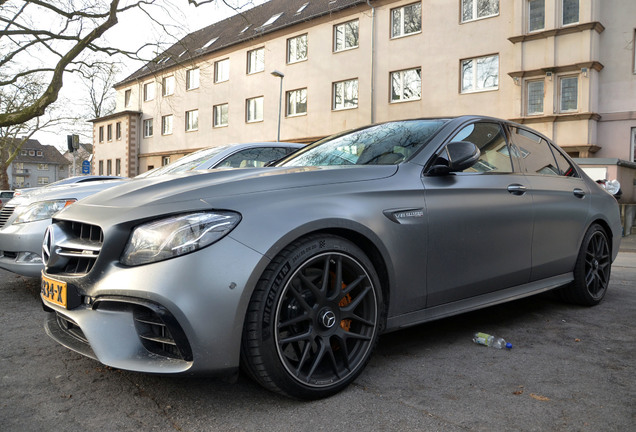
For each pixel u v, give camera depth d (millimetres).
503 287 3219
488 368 2648
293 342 2176
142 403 2199
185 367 1977
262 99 27250
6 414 2088
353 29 22781
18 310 3881
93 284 2131
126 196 2346
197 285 1959
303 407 2168
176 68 16781
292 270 2137
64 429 1964
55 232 2467
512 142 3521
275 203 2207
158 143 35031
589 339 3178
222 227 2047
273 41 26250
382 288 2564
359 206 2424
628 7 16391
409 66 20703
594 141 16750
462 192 2910
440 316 2820
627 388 2385
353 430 1962
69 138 13422
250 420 2045
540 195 3461
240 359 2121
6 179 36938
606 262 4223
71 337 2361
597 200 4109
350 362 2363
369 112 22000
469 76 19203
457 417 2074
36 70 15648
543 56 17156
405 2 20781
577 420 2051
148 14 14805
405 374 2561
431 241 2709
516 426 2000
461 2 19312
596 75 16641
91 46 14859
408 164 2799
